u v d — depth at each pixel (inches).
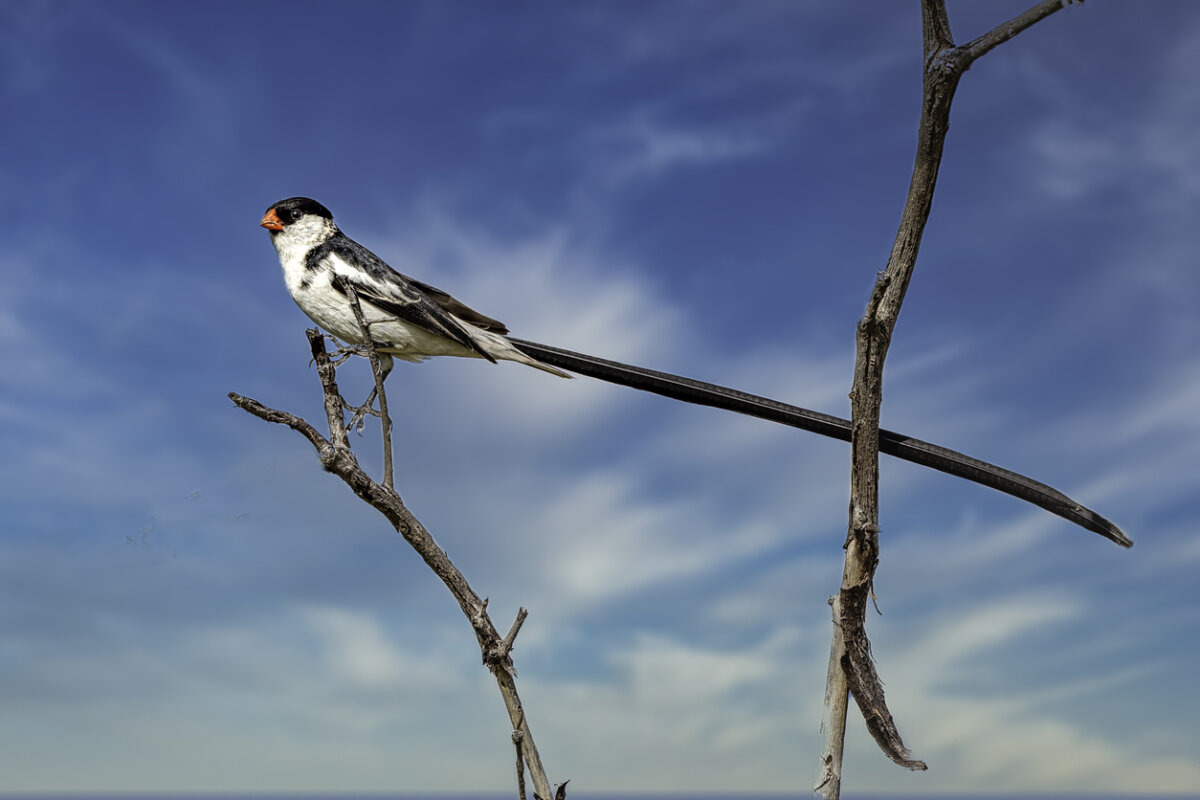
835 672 109.7
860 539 104.3
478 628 97.5
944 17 90.7
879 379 103.7
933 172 94.7
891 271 99.4
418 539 101.0
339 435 102.9
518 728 95.5
